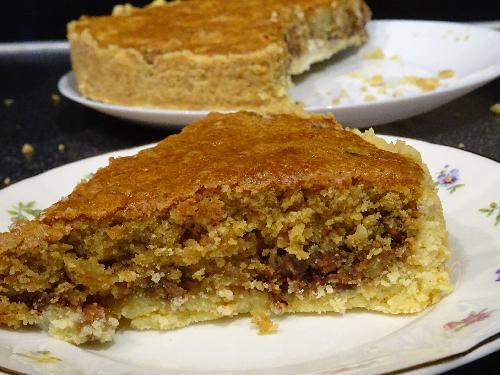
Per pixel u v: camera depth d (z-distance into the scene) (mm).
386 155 156
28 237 147
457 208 174
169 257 154
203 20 285
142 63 262
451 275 153
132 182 156
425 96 228
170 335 152
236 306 158
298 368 135
